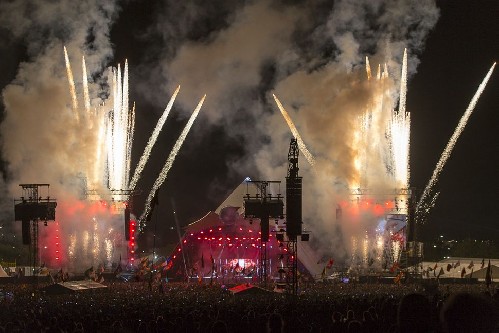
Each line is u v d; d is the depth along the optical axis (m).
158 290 71.75
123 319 39.66
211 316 34.91
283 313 40.16
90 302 54.62
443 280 86.62
